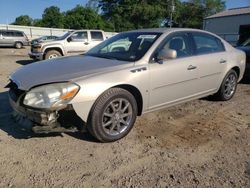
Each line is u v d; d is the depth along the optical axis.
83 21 62.75
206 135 4.53
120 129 4.24
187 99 5.22
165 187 3.17
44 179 3.25
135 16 62.62
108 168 3.51
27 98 3.71
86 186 3.15
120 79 4.06
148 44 4.68
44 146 3.98
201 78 5.35
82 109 3.78
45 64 4.51
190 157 3.83
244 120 5.23
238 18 38.16
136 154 3.86
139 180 3.29
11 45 28.45
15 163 3.54
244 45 9.14
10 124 4.69
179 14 65.25
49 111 3.61
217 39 5.96
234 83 6.38
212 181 3.30
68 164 3.56
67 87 3.68
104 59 4.60
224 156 3.89
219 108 5.84
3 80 8.47
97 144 4.09
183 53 5.05
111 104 4.04
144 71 4.32
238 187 3.20
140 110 4.53
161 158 3.78
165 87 4.68
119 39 5.23
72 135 4.33
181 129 4.73
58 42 14.16
